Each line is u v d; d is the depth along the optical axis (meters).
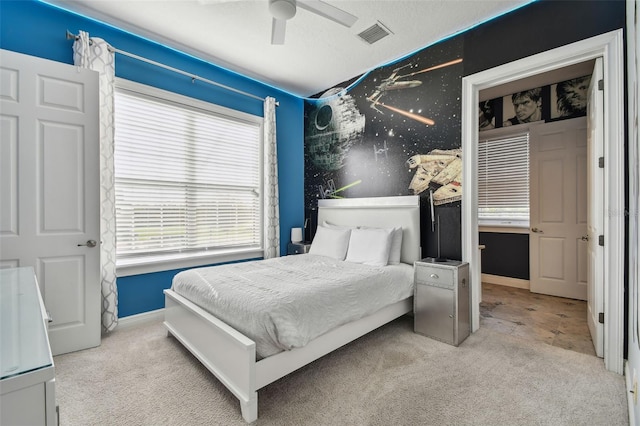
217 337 1.84
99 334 2.42
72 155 2.34
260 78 3.87
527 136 4.18
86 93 2.39
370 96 3.64
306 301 1.85
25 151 2.16
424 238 3.12
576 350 2.34
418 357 2.25
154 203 3.07
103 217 2.61
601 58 2.14
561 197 3.83
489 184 4.55
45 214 2.23
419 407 1.67
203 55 3.28
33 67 2.19
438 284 2.55
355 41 3.01
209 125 3.48
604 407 1.65
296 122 4.46
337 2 2.45
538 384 1.88
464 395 1.77
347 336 2.15
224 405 1.69
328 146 4.18
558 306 3.45
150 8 2.52
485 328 2.81
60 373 2.00
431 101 3.06
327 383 1.91
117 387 1.85
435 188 3.03
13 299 1.11
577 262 3.71
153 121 3.04
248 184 3.87
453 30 2.82
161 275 3.09
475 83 2.73
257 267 2.72
